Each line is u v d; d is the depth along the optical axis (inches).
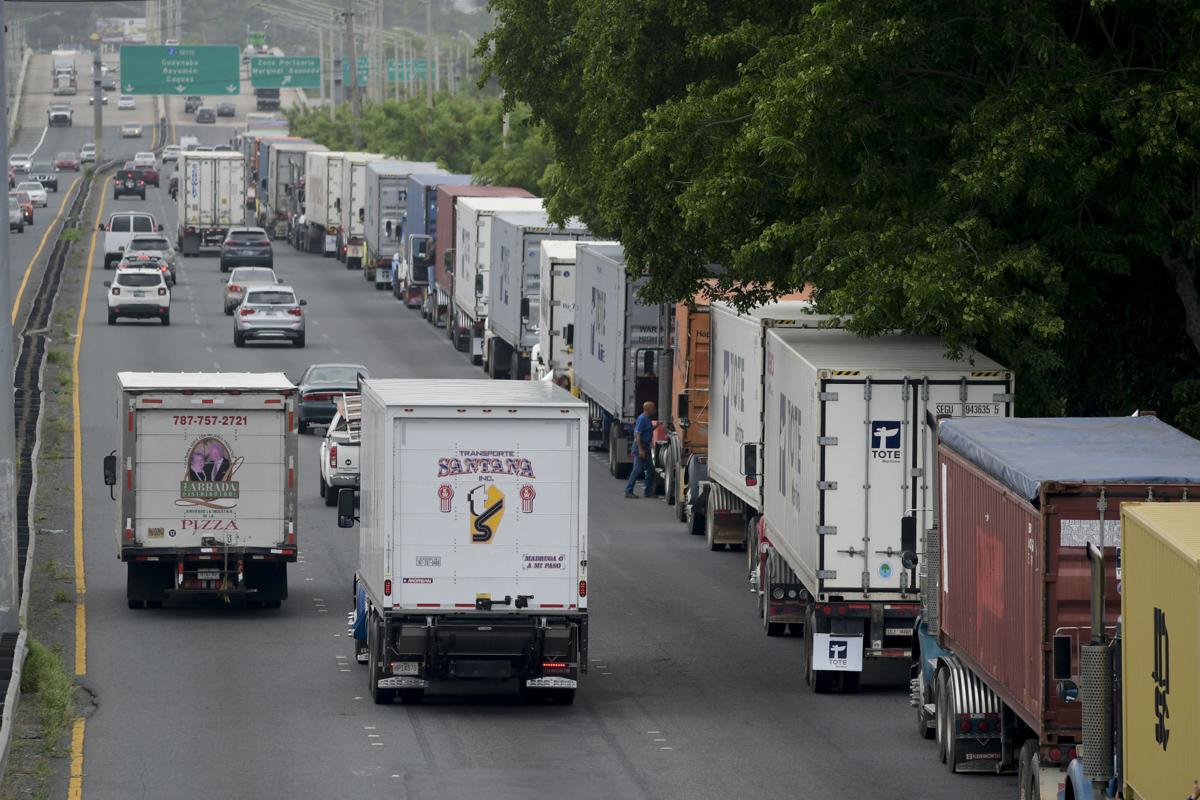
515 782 2581.2
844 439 3046.3
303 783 2564.0
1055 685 2222.0
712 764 2696.9
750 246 3619.6
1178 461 2340.1
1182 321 3814.0
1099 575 2087.8
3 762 2512.3
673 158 3875.5
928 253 3319.4
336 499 5211.6
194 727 2896.2
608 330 5787.4
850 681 3169.3
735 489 4252.0
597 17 4596.5
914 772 2655.0
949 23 3412.9
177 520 3809.1
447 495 2957.7
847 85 3388.3
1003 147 3260.3
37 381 7194.9
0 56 3356.3
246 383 3880.4
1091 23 3521.2
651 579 4301.2
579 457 2972.4
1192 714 1733.5
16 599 3272.6
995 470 2407.7
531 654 2994.6
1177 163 3316.9
